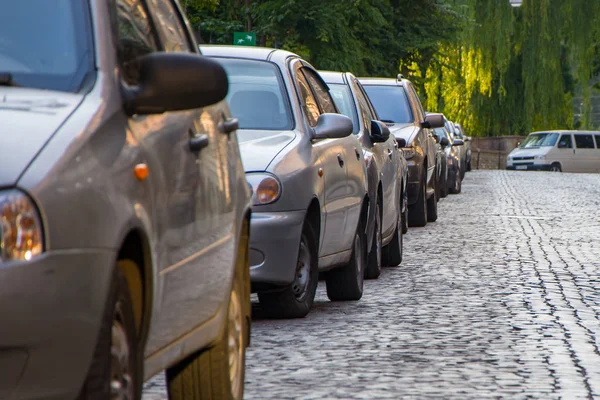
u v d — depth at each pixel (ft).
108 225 33.76
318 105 93.35
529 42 485.56
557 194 301.22
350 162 92.22
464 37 469.98
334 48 263.08
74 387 31.81
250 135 82.79
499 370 63.67
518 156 541.34
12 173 31.63
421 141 180.45
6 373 30.40
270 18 250.78
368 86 184.14
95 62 38.42
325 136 85.30
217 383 48.55
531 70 488.02
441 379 61.00
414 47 319.06
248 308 54.60
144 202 37.24
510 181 394.52
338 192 87.25
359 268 95.25
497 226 186.50
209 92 38.65
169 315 40.52
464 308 89.92
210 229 45.91
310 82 94.12
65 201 32.17
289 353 69.15
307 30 258.16
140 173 37.29
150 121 40.65
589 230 178.40
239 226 51.57
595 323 82.58
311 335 75.82
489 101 518.78
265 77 88.12
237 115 85.30
